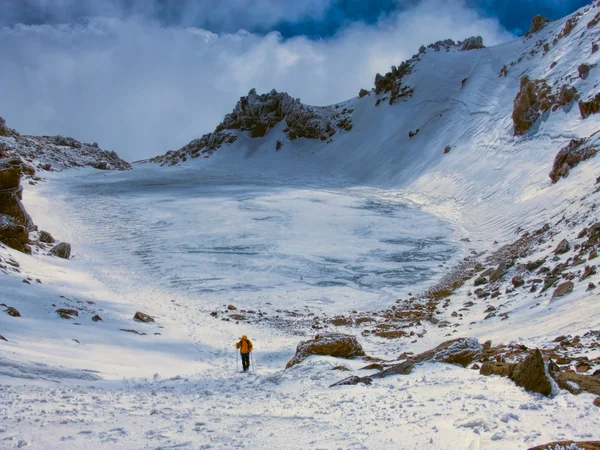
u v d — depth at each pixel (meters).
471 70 84.69
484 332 18.97
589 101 46.78
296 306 29.47
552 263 25.36
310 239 42.84
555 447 5.25
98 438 6.55
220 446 6.29
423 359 11.08
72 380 11.70
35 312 19.92
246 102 111.75
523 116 54.16
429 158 67.44
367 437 6.48
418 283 33.22
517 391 7.82
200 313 26.83
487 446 5.77
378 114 91.75
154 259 37.41
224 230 45.03
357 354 14.62
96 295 26.91
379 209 53.88
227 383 12.17
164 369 15.73
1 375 10.66
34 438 6.37
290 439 6.58
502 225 41.41
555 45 67.88
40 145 87.62
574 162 40.34
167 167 95.25
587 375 8.16
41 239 37.19
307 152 93.69
